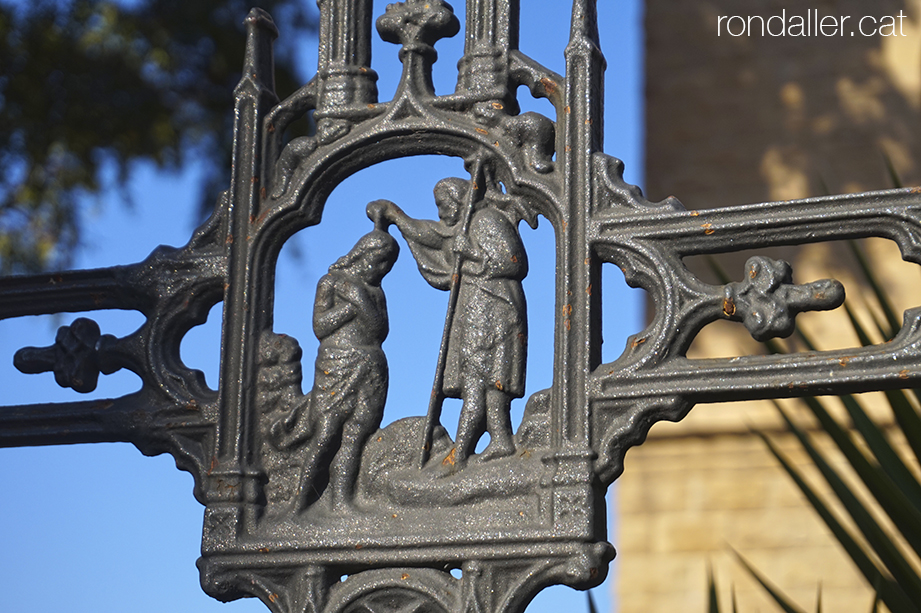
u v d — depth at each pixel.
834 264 7.88
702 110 8.44
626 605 7.79
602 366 2.95
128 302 3.44
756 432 3.72
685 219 2.94
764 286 2.83
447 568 2.96
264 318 3.29
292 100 3.40
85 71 8.29
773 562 7.61
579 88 3.11
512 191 3.12
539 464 2.93
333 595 3.01
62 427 3.36
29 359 3.41
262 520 3.11
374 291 3.22
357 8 3.43
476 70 3.21
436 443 3.05
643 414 2.87
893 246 7.85
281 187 3.32
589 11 3.19
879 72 8.22
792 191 8.16
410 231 3.19
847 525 7.51
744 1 8.55
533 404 3.00
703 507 7.84
